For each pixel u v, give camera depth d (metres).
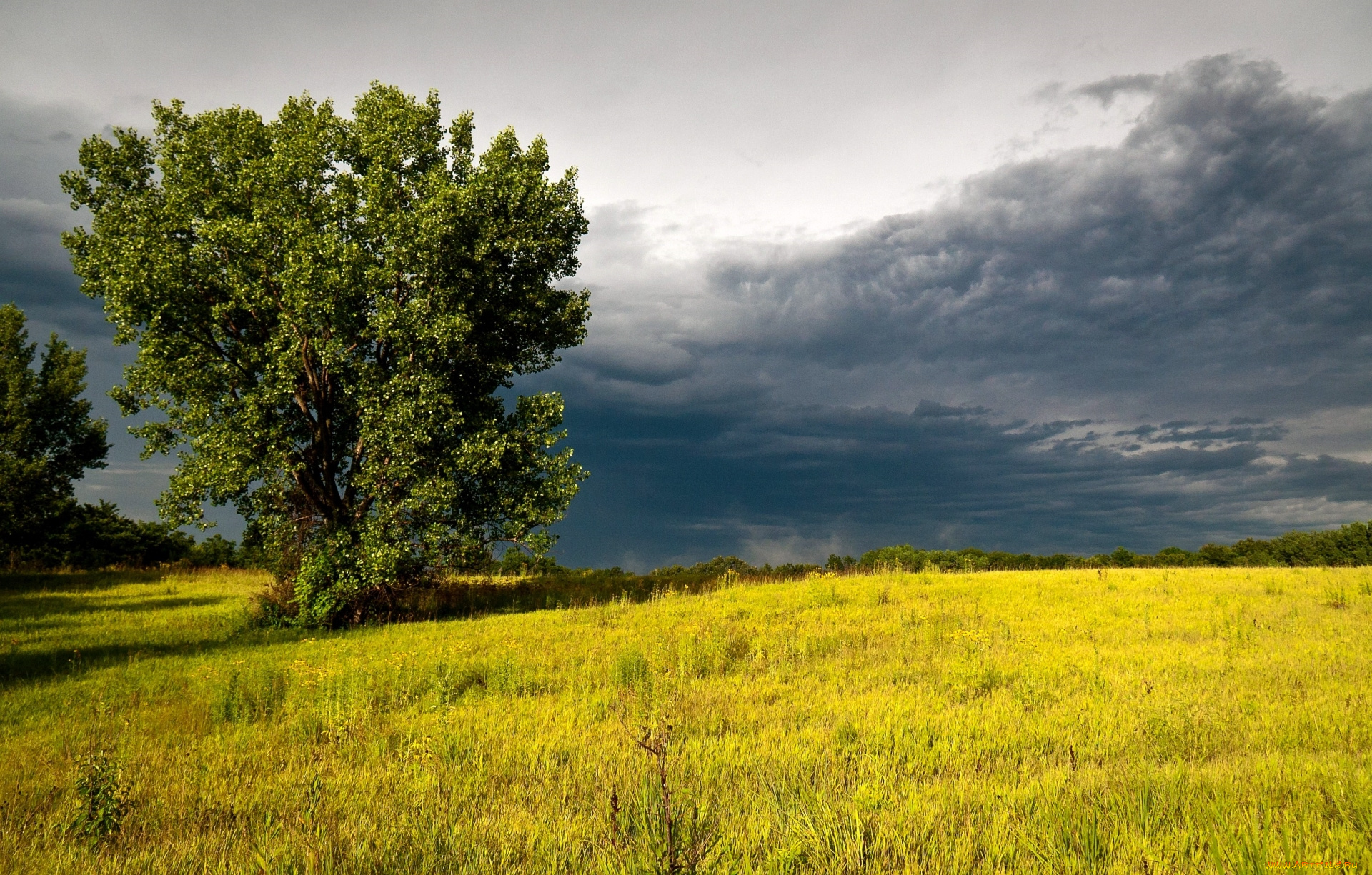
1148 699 8.98
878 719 8.54
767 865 4.48
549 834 5.32
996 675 10.81
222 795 6.73
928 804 5.60
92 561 43.38
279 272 21.55
